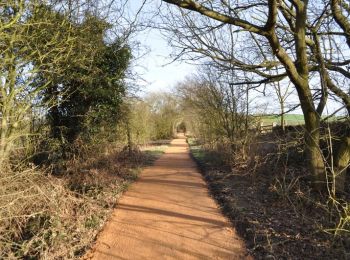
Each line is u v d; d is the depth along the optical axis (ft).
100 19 30.60
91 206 22.50
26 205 18.03
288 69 21.76
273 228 18.57
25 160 24.31
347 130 23.50
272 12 18.44
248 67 24.85
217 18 19.33
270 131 41.86
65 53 28.66
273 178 28.71
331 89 23.29
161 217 22.31
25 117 28.19
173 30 27.40
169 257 15.81
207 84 50.19
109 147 40.70
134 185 34.27
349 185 25.23
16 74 24.56
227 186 31.07
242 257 15.66
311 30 23.98
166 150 90.84
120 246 17.26
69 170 31.19
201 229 19.76
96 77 36.73
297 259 14.88
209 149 61.36
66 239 17.17
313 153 23.26
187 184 34.76
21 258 15.21
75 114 36.76
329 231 17.13
